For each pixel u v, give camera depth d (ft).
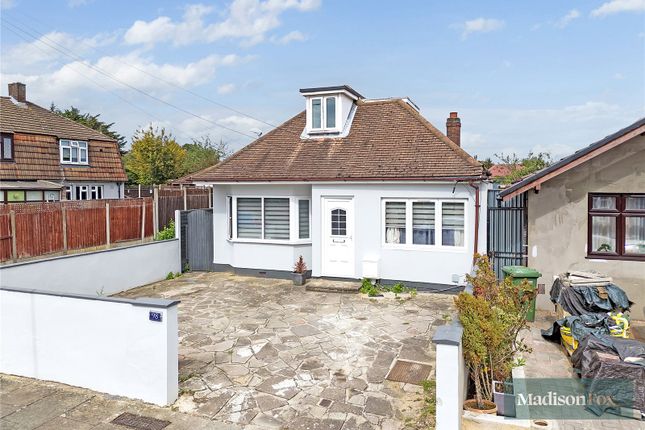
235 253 52.49
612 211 34.96
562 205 35.91
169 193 95.40
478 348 20.43
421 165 43.91
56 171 95.20
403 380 24.73
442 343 18.35
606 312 28.78
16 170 87.86
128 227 70.38
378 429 20.08
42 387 25.08
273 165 50.57
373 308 38.60
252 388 24.08
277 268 50.52
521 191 35.91
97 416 21.88
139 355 23.25
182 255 54.65
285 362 27.32
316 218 47.34
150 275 49.32
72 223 60.64
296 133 55.47
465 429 19.01
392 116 52.95
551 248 36.29
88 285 42.11
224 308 39.04
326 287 44.42
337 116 52.47
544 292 36.63
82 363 24.81
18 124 91.04
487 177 41.98
